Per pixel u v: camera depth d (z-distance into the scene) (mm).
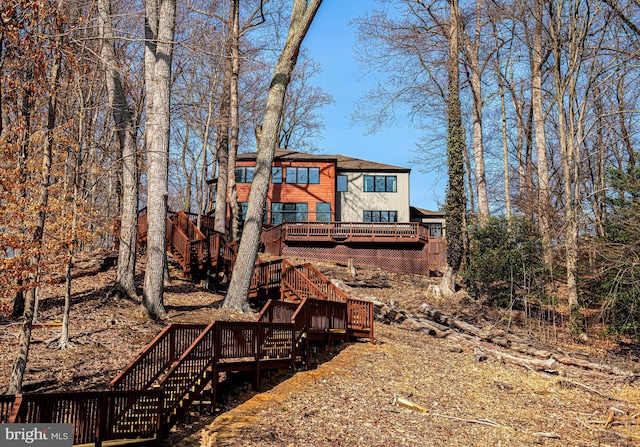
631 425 12719
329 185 43625
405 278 31797
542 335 22422
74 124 12945
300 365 13719
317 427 9875
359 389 12531
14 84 9039
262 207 18219
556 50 24641
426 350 17578
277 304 12992
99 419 7531
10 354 11555
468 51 30500
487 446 10414
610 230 22109
